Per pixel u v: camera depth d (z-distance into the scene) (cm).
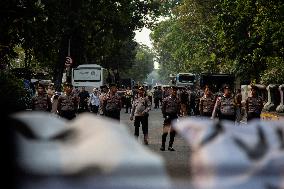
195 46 9250
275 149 218
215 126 234
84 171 193
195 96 4669
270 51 4559
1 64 2980
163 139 1955
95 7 5759
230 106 2003
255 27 4162
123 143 214
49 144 216
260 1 3941
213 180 206
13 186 188
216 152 218
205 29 7606
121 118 4388
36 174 191
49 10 4469
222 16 5156
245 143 223
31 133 227
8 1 2644
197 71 9519
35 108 1934
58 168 192
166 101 1972
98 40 6838
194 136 230
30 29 3039
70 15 5138
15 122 228
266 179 205
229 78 5650
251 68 5372
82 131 227
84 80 5781
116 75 8225
